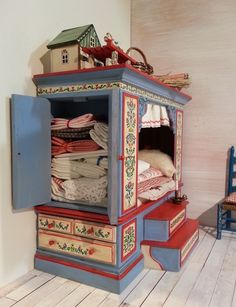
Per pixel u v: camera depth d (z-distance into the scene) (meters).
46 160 1.83
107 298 1.59
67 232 1.81
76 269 1.76
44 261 1.88
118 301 1.56
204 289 1.69
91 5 2.39
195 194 2.88
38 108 1.77
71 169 1.86
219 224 2.49
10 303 1.53
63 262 1.81
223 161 2.76
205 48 2.76
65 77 1.71
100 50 1.79
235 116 2.69
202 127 2.82
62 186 1.85
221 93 2.73
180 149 2.72
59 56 1.84
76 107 2.13
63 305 1.52
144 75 1.73
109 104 1.59
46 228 1.89
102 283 1.68
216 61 2.73
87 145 1.84
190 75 2.83
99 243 1.71
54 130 1.94
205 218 2.86
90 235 1.73
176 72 2.89
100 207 1.74
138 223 1.93
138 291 1.67
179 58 2.87
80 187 1.79
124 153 1.65
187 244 2.09
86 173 1.83
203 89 2.79
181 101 2.60
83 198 1.78
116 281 1.64
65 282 1.76
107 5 2.62
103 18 2.56
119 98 1.58
